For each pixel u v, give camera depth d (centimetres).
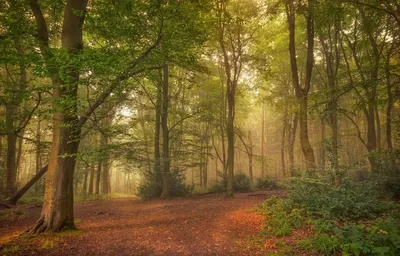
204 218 1075
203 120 2522
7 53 898
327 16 1303
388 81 1205
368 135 1861
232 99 1730
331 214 794
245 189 2227
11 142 1991
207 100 2655
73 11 867
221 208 1275
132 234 876
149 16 934
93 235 868
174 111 2270
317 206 865
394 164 1129
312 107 1194
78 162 2047
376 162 1261
